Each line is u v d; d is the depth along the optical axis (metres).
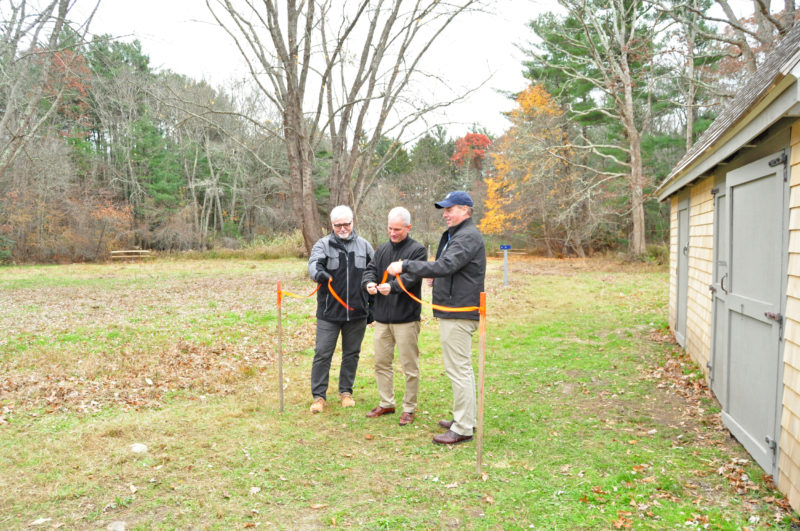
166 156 34.91
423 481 3.55
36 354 7.37
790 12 15.09
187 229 33.94
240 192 36.22
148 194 34.56
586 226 29.69
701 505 3.22
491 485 3.48
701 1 20.92
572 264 26.44
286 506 3.24
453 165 47.25
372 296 5.26
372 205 30.39
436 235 33.66
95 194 32.59
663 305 12.07
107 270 24.75
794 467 3.16
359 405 5.29
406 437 4.39
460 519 3.06
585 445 4.19
